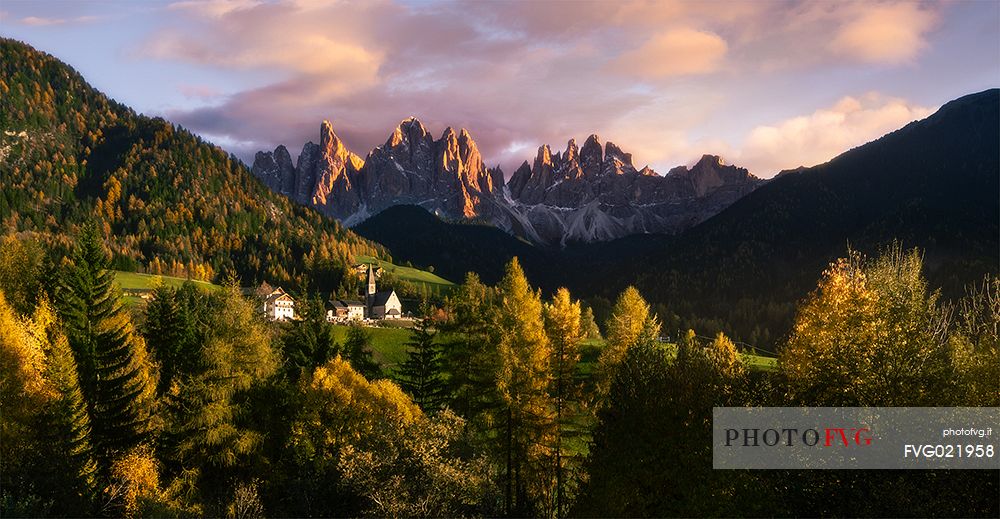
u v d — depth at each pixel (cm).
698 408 2081
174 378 3700
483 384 3750
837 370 1934
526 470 3528
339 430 3741
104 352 3734
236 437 3422
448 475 2773
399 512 2639
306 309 6788
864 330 1961
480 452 3472
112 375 3600
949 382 1877
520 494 3594
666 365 2423
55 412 2842
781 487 1861
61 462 2405
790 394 2028
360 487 2823
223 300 5541
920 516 1645
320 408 3819
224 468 3469
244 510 2962
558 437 3519
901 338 1916
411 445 2925
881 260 2312
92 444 3006
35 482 2223
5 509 1923
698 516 1948
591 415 3834
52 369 3191
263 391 3922
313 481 3148
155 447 3288
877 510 1691
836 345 1989
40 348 3338
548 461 3534
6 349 3016
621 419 2278
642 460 2138
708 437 2009
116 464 2880
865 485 1772
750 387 2109
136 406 3406
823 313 2116
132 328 4928
